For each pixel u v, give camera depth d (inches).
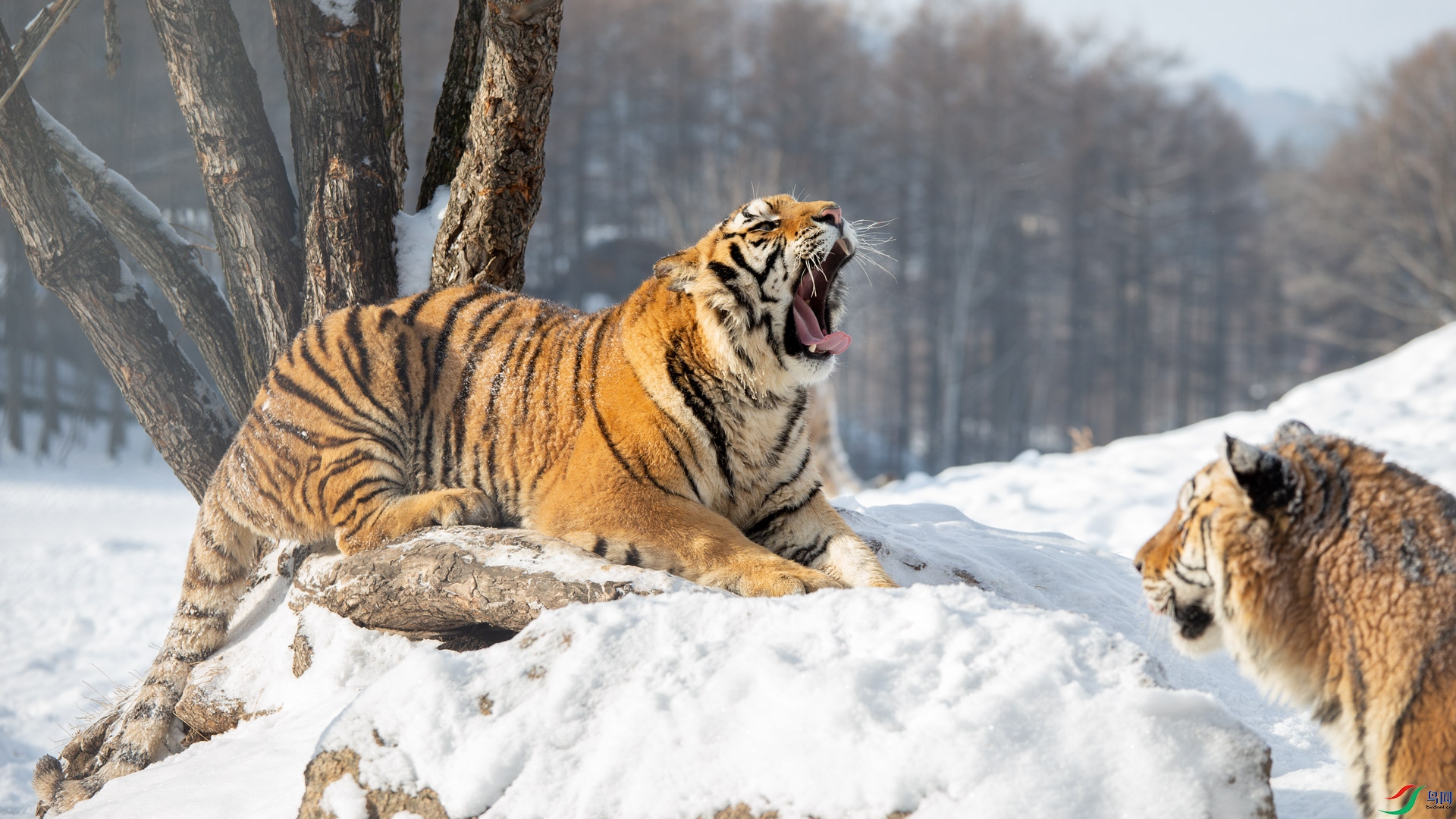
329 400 413.7
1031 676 225.6
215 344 551.2
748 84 5226.4
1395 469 246.1
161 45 514.9
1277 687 257.4
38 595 1391.5
